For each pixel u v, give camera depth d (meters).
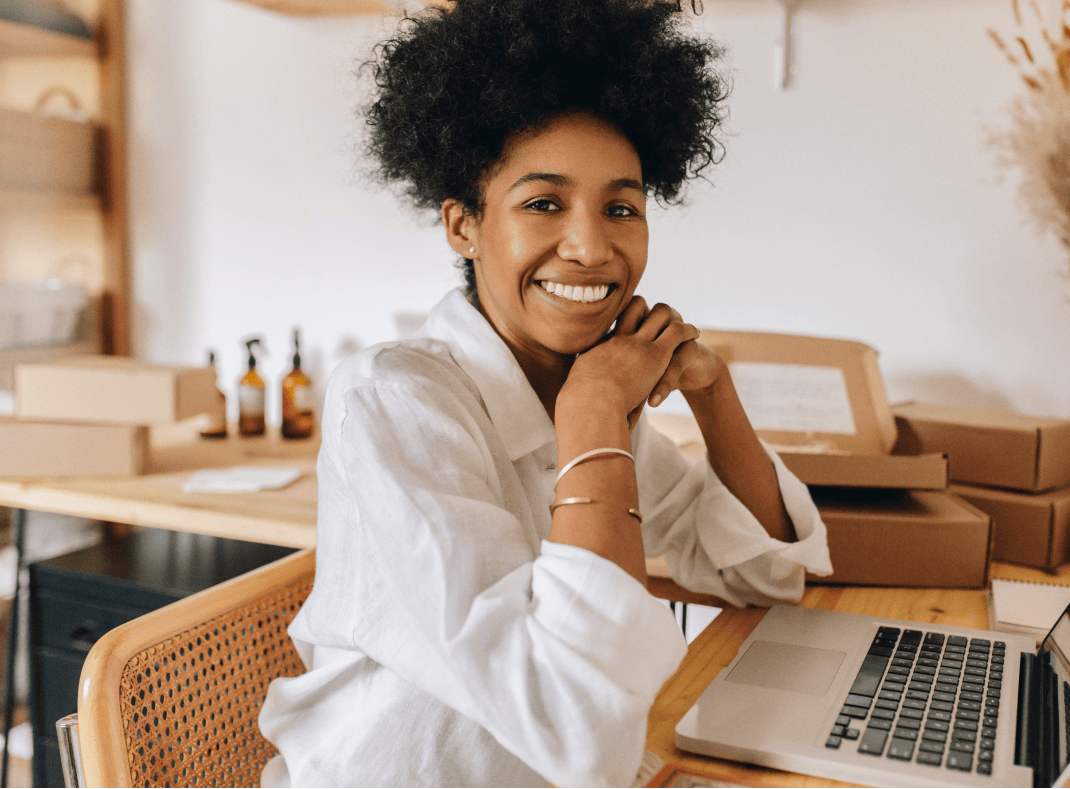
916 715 0.76
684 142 1.04
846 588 1.17
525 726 0.64
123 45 2.38
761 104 1.86
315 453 1.99
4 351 2.15
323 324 2.30
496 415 0.90
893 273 1.81
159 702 0.83
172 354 2.45
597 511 0.73
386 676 0.81
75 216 2.43
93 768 0.74
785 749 0.71
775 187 1.87
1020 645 0.93
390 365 0.83
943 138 1.74
